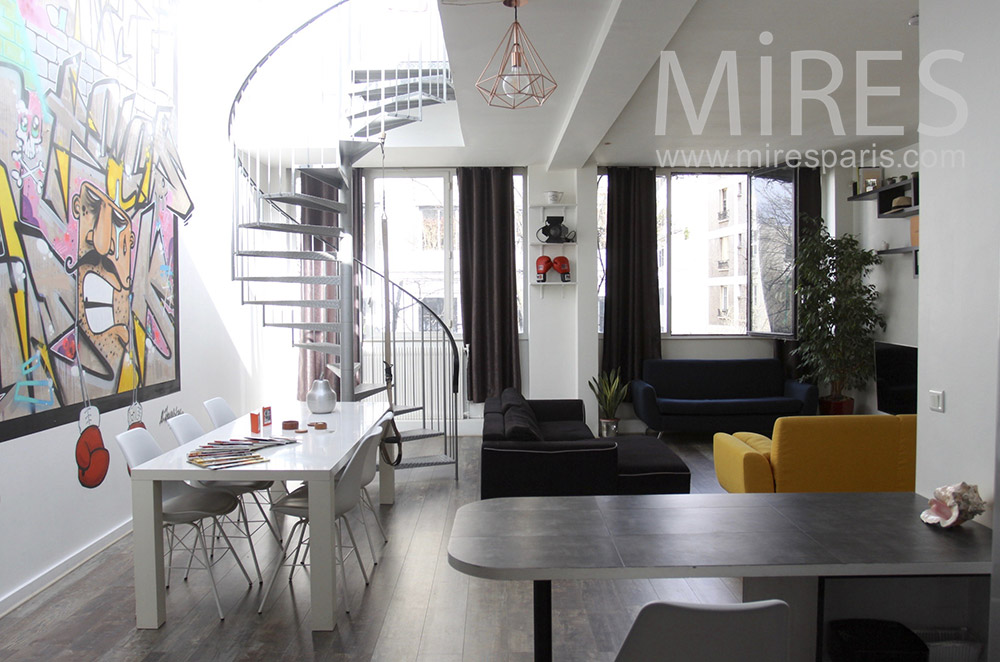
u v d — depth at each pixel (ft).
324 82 19.35
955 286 7.86
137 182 15.44
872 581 7.06
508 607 11.11
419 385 25.75
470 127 19.35
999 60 7.09
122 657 9.55
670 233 26.53
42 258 12.06
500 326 25.40
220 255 20.59
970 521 7.55
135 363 15.26
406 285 26.03
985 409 7.43
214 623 10.59
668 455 15.85
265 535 14.74
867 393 25.22
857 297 23.38
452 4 11.28
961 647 7.02
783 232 24.93
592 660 9.40
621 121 19.22
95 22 13.75
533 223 25.07
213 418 15.25
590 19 11.91
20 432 11.46
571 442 14.51
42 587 11.87
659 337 26.00
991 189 7.27
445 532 14.80
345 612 10.94
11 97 11.26
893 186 21.48
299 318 25.45
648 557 6.57
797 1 11.89
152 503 10.43
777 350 26.43
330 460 11.10
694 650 5.66
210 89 20.13
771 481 12.78
